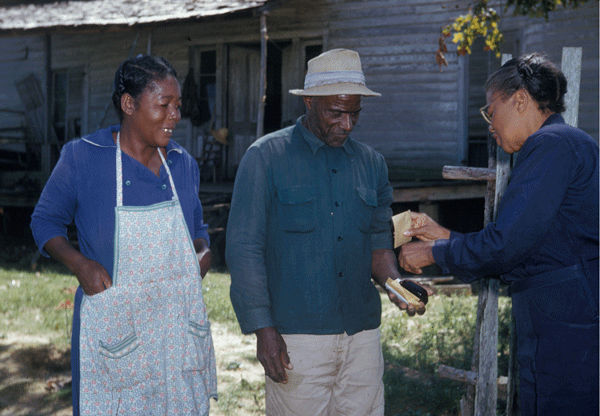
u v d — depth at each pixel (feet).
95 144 6.76
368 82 36.45
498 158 9.65
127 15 37.22
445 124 34.94
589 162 6.38
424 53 35.22
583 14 31.55
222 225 33.86
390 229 8.55
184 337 6.92
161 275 6.73
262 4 31.48
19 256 39.19
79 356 6.79
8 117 53.11
